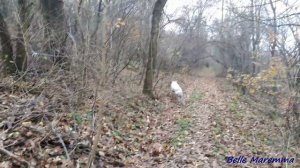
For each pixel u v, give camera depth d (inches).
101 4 328.5
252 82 343.6
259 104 445.1
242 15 406.9
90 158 175.8
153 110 436.8
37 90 286.0
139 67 590.2
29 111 234.1
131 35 468.4
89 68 276.7
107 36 230.8
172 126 358.6
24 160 177.8
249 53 761.6
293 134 278.5
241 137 324.8
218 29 1187.3
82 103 282.8
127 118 340.8
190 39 1187.9
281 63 274.1
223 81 1270.9
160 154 253.3
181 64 1201.4
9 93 279.7
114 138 263.3
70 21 363.6
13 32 341.4
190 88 859.4
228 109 509.7
